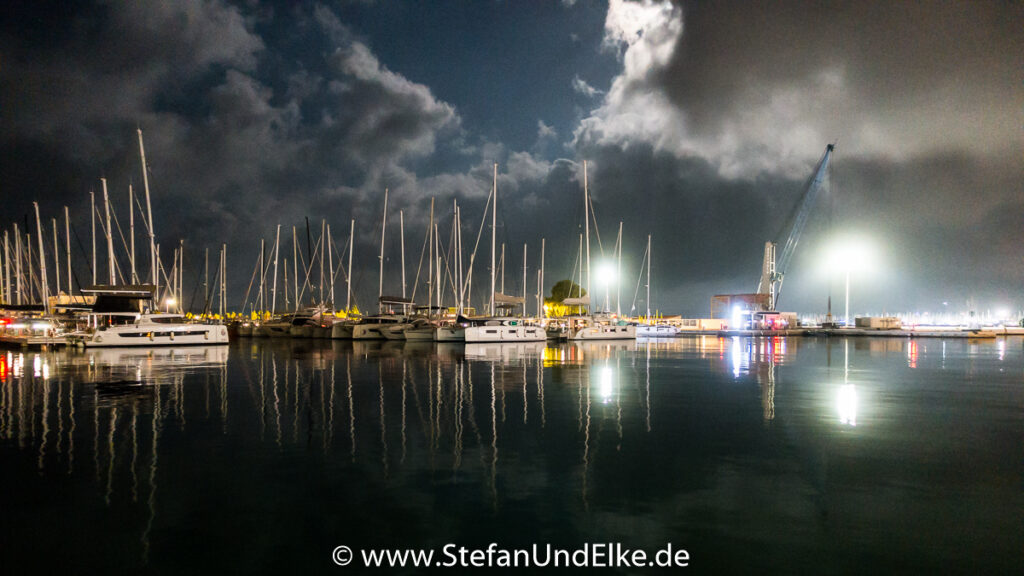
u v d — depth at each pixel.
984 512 9.20
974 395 21.08
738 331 84.44
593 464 11.91
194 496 10.01
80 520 8.97
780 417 16.80
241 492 10.20
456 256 69.44
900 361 36.69
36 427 15.31
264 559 7.75
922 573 7.30
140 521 8.93
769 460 12.16
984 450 12.87
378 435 14.50
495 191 59.00
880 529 8.59
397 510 9.39
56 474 11.18
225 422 16.08
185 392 21.70
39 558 7.76
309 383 24.45
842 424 15.73
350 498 9.92
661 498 9.90
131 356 39.31
